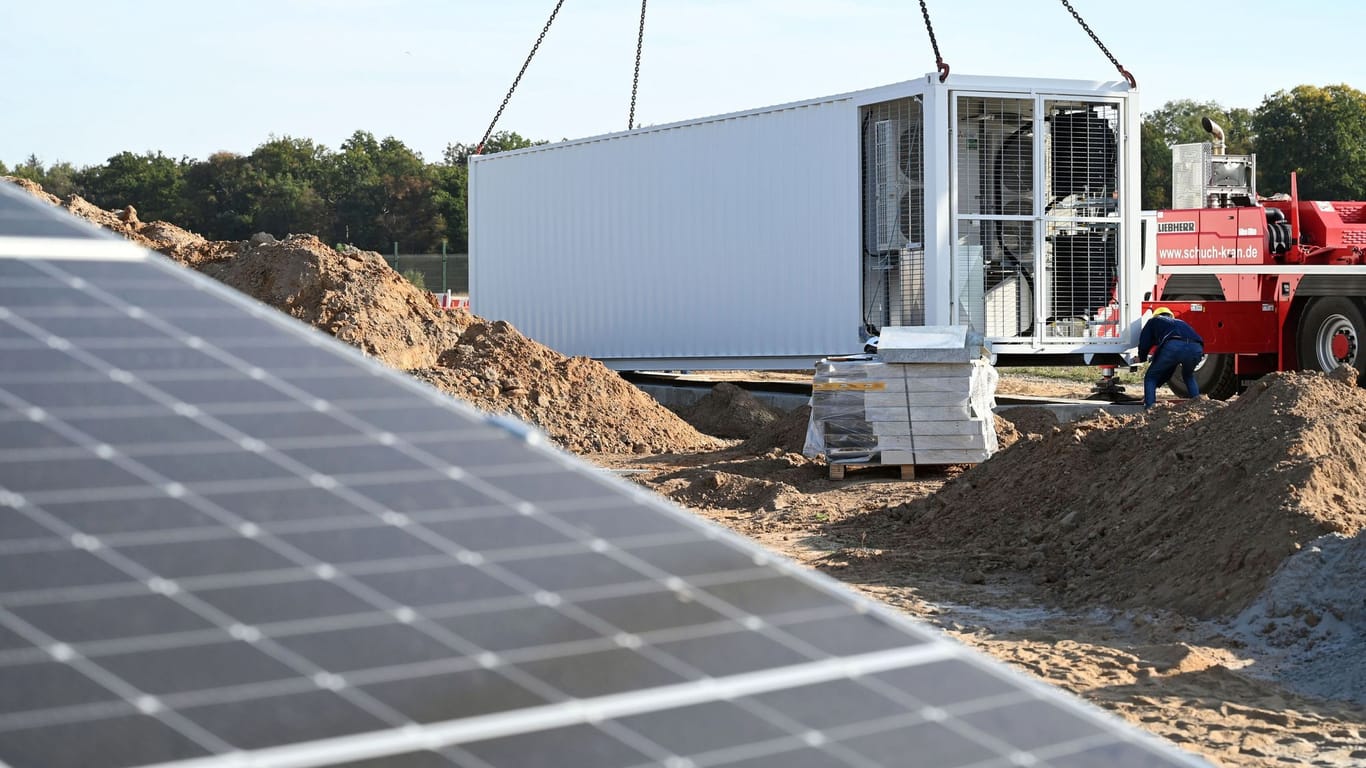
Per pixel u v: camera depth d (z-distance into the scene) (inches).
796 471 650.8
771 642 95.0
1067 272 778.8
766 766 79.4
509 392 804.0
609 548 101.0
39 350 102.4
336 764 71.7
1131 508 438.6
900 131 778.2
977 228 764.0
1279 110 2869.1
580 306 1015.0
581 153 1007.0
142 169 3506.4
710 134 897.5
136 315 113.7
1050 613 381.7
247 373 110.6
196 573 82.8
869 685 92.7
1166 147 2913.4
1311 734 270.5
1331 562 346.3
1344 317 780.0
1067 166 776.9
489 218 1107.3
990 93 746.2
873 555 450.3
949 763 84.0
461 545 94.9
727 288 892.0
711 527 110.4
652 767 77.5
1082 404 796.0
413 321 894.4
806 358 844.6
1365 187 2800.2
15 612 75.2
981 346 655.8
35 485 86.5
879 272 794.8
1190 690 302.2
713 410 948.0
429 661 81.7
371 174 3501.5
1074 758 88.8
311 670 77.7
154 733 69.6
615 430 804.0
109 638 75.2
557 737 78.4
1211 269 853.2
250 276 903.1
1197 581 374.9
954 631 355.9
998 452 538.6
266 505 92.3
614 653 87.9
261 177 3341.5
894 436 619.8
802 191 836.0
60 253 120.3
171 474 92.3
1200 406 498.9
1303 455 399.5
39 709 68.7
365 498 97.0
